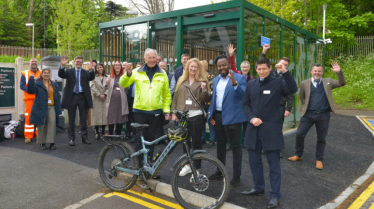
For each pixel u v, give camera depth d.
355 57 16.53
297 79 8.26
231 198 3.44
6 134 6.63
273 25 6.83
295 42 8.00
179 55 6.55
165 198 3.55
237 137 3.69
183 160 3.20
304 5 17.64
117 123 6.31
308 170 4.60
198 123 3.91
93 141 6.38
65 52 24.31
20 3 35.47
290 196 3.57
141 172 3.51
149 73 4.08
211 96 3.92
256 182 3.50
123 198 3.52
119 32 7.71
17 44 32.75
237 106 3.64
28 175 4.20
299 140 4.99
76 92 5.91
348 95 13.04
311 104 4.76
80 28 26.36
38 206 3.23
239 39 5.68
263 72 3.27
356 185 4.00
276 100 3.28
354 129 7.78
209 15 6.07
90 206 3.27
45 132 5.66
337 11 16.77
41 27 35.59
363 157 5.45
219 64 3.77
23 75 6.23
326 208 3.23
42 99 5.49
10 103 7.48
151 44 7.11
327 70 15.98
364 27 17.58
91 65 6.01
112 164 3.75
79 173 4.32
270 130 3.25
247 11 5.81
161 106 4.05
